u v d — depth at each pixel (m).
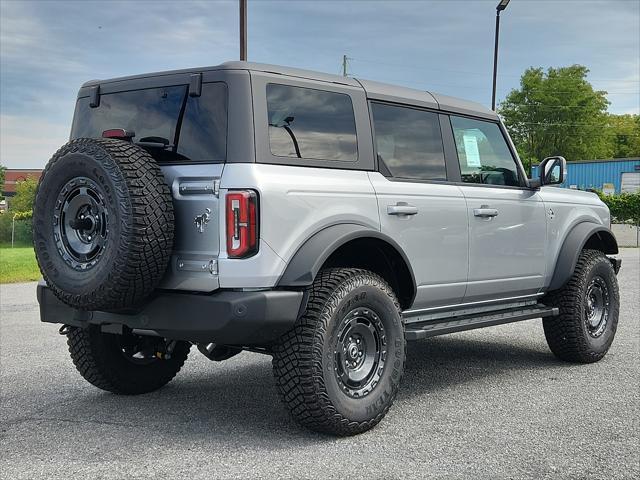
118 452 3.96
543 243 6.11
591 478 3.59
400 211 4.72
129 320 4.19
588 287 6.35
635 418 4.65
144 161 3.90
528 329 8.43
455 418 4.66
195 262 3.99
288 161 4.17
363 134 4.68
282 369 4.05
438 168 5.25
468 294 5.44
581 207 6.69
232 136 4.01
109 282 3.80
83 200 3.97
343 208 4.36
